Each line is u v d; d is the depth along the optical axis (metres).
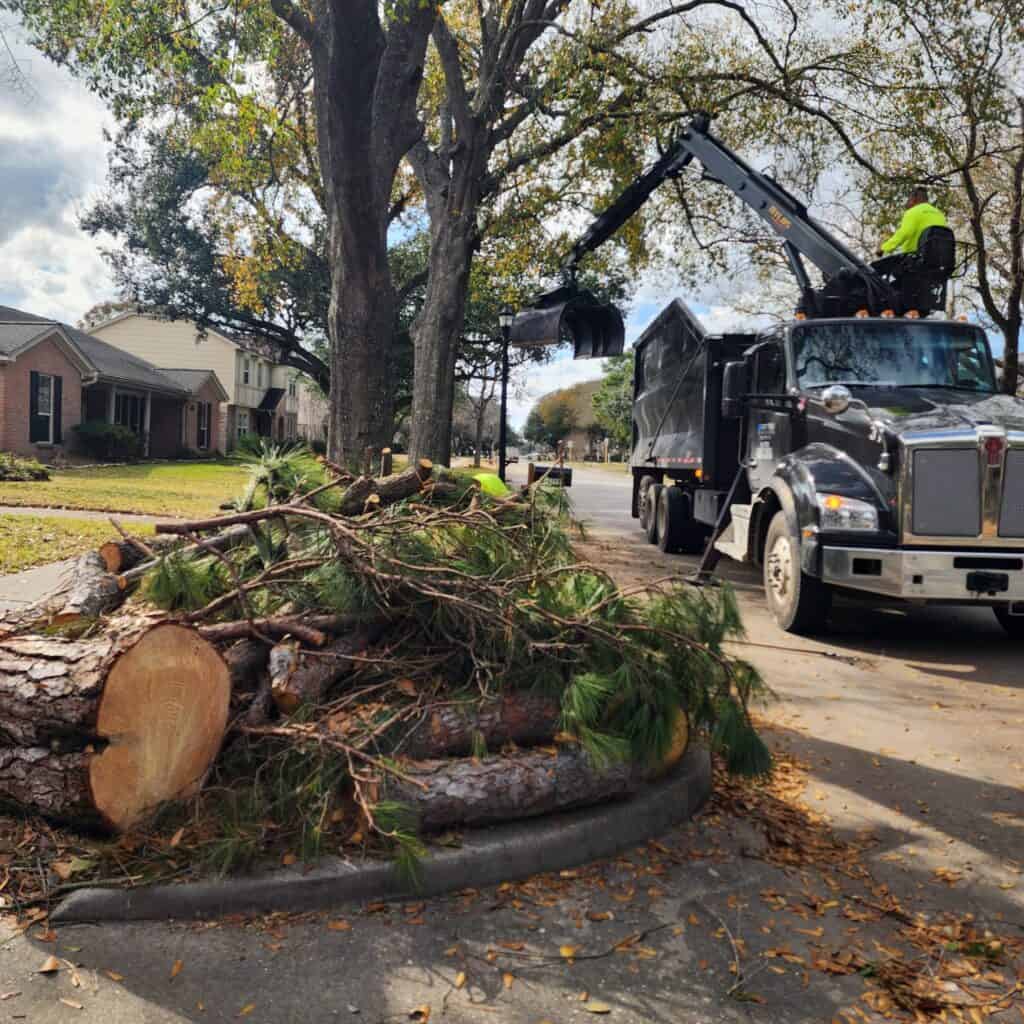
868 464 7.66
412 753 3.62
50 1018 2.47
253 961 2.78
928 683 6.54
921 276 9.70
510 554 4.42
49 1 11.52
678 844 3.70
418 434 14.41
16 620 3.85
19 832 3.36
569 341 15.21
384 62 11.55
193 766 3.43
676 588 4.43
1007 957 2.96
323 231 28.56
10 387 26.73
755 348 10.09
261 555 4.27
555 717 3.84
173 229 29.75
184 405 40.12
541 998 2.64
